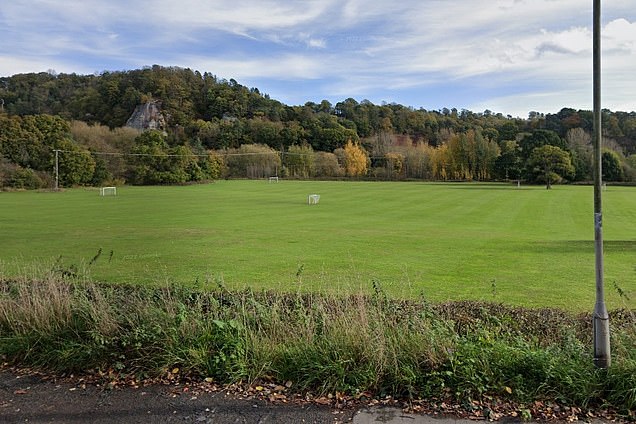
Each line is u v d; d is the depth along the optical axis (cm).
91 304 453
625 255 1414
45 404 339
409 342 383
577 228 2288
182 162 8025
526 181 7406
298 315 445
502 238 1869
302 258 1362
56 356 406
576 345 385
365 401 339
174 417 319
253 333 413
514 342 404
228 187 6869
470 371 349
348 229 2200
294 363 376
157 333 407
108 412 327
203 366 384
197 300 479
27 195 5194
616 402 327
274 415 320
